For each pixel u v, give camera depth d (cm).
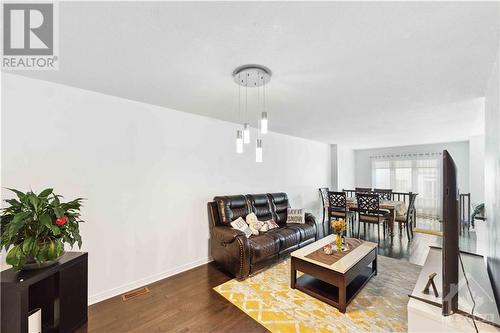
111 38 143
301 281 268
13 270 161
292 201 519
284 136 497
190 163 323
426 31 132
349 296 234
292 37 140
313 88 222
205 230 338
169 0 110
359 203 470
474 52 155
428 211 625
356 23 126
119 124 255
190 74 195
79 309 188
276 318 205
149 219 277
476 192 475
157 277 280
